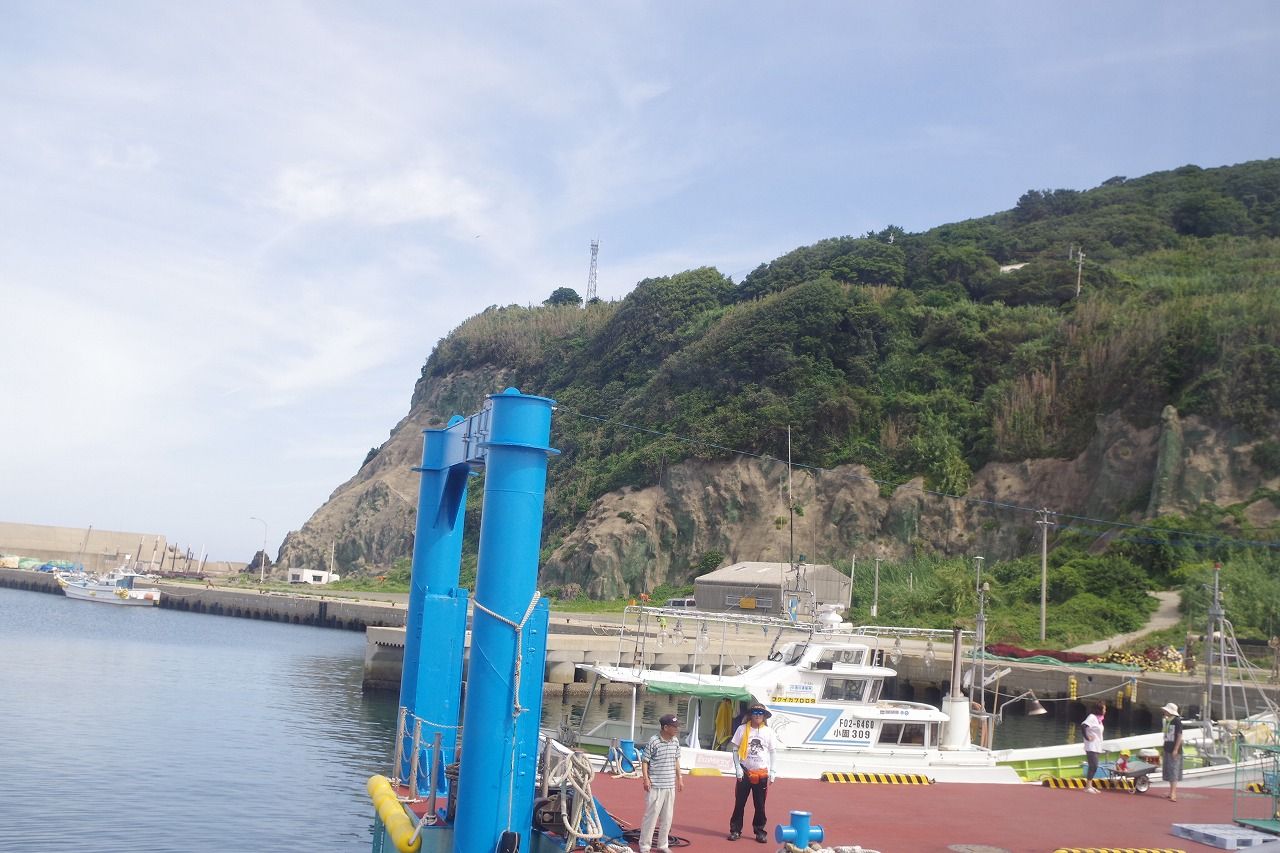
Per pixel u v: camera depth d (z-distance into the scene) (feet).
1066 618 187.01
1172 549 198.70
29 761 90.02
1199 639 157.79
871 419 283.59
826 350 306.14
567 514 325.42
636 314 402.52
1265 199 415.85
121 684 150.82
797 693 66.54
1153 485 219.00
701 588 201.36
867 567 248.73
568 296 589.73
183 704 133.69
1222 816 56.18
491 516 39.22
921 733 67.97
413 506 432.66
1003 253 387.96
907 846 45.14
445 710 49.11
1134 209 417.28
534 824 41.60
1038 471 248.32
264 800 81.46
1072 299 304.50
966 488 255.29
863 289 334.65
